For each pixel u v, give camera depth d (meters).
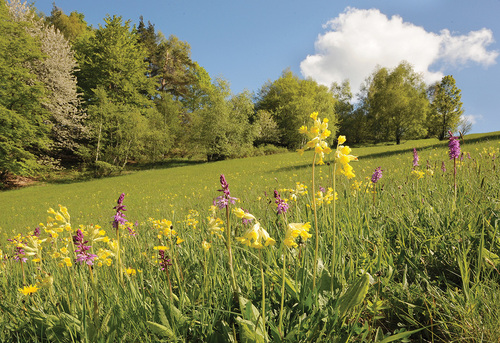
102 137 39.03
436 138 62.47
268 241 1.20
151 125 45.41
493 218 2.35
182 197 15.27
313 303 1.63
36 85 29.45
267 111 67.19
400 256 2.24
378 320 1.76
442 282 2.00
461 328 1.50
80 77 46.53
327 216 2.86
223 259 2.36
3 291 2.38
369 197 3.96
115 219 1.85
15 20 34.03
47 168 33.53
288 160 34.16
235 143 48.50
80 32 56.50
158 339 1.51
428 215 2.78
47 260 2.70
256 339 1.33
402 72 63.94
